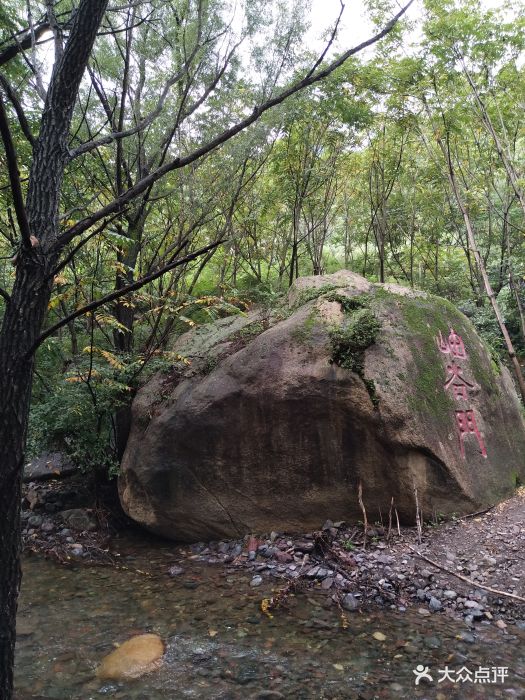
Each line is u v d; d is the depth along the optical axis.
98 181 6.45
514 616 3.46
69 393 5.31
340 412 4.57
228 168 6.50
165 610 3.74
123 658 3.12
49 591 4.09
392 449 4.46
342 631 3.37
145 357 5.83
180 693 2.81
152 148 6.18
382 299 5.07
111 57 6.17
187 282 9.50
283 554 4.47
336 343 4.69
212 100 6.20
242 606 3.76
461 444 4.75
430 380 4.76
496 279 9.09
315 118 7.36
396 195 9.48
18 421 1.81
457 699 2.70
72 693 2.83
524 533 4.26
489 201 8.09
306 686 2.84
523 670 2.92
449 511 4.54
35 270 1.86
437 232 9.55
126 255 6.07
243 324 5.82
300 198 8.10
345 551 4.35
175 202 7.04
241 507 4.88
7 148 1.52
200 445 4.93
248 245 9.10
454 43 6.62
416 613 3.57
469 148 8.77
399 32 7.00
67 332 7.07
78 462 5.59
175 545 5.09
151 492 5.07
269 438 4.76
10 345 1.80
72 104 2.05
